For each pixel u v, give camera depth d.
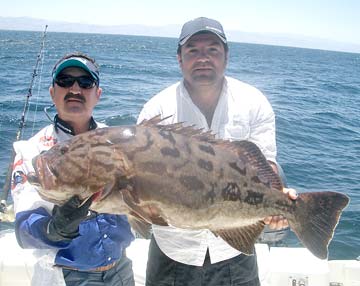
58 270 3.12
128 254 4.89
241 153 2.98
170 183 2.70
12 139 13.02
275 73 48.88
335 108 23.05
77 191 2.59
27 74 31.53
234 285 3.68
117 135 2.66
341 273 4.68
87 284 3.16
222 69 3.52
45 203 3.01
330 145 14.55
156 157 2.67
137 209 2.62
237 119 3.65
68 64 3.19
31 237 2.90
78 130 3.35
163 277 3.69
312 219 3.07
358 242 7.36
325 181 10.73
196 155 2.80
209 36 3.41
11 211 5.09
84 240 3.10
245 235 3.03
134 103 21.39
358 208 8.79
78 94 3.22
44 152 2.71
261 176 3.02
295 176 11.01
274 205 3.04
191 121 3.59
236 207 2.93
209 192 2.82
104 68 43.03
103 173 2.58
